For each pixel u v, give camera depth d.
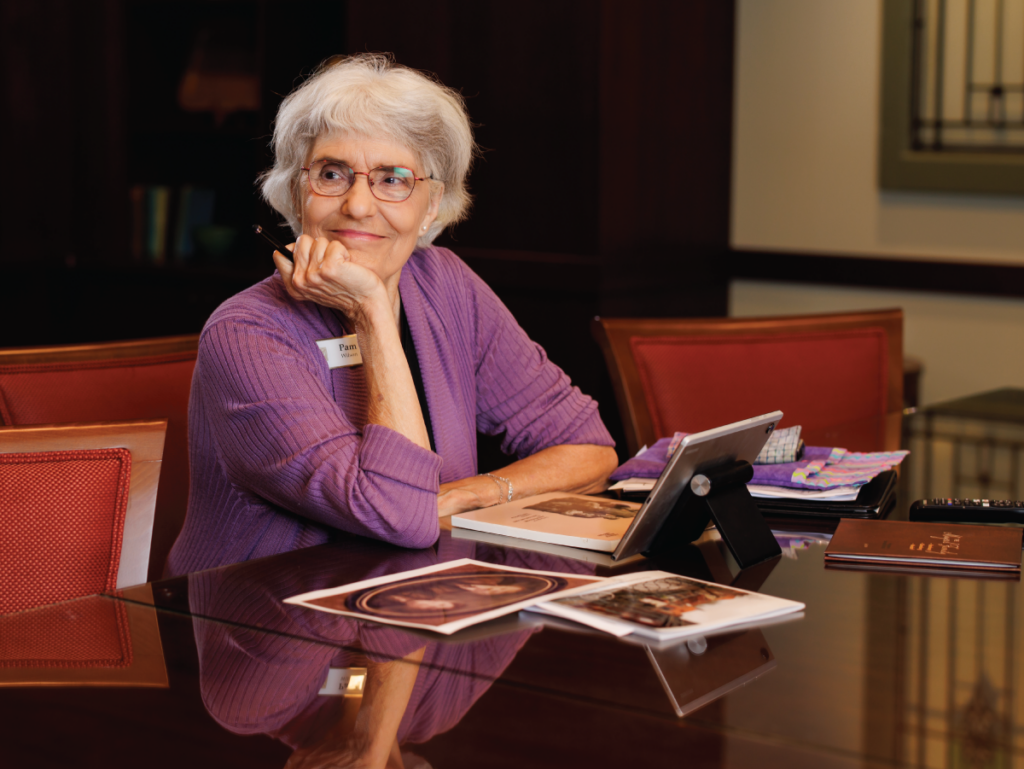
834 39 3.85
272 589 1.15
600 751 0.77
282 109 1.60
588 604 1.05
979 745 0.78
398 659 0.94
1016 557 1.23
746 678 0.90
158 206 4.74
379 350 1.47
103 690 0.89
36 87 4.74
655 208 3.79
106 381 1.87
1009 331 3.68
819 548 1.30
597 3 3.46
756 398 2.35
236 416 1.45
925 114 3.73
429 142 1.58
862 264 3.88
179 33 4.86
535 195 3.69
